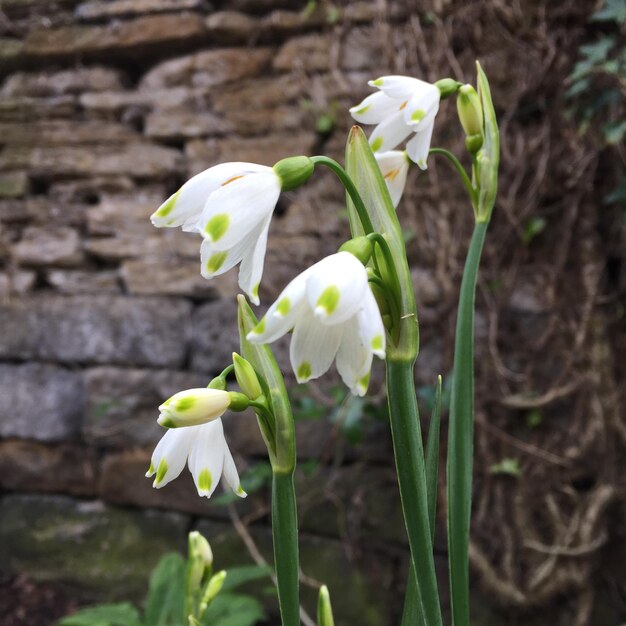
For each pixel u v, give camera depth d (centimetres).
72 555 266
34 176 272
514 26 224
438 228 231
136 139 264
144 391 260
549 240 223
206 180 72
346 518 240
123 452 262
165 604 200
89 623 195
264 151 251
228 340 253
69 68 271
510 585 222
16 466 273
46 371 269
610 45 208
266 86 251
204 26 253
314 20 245
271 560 248
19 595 264
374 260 73
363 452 238
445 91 88
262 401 74
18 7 271
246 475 246
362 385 65
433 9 231
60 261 269
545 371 222
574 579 218
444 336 229
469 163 228
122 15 261
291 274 245
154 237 261
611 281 223
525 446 222
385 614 236
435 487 87
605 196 220
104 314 263
